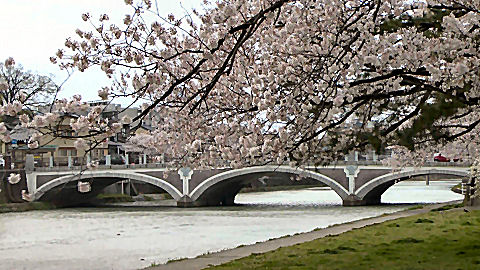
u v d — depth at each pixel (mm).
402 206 53219
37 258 27594
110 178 60156
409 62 10953
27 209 56938
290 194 85500
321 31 11930
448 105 11312
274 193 88750
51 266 25156
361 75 12383
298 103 12062
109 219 47188
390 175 52344
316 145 13328
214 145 13703
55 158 61531
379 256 15477
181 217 47812
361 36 10875
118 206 63469
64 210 57781
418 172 50625
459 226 22766
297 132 12172
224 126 13195
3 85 9734
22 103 9344
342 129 13656
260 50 12812
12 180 10336
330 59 11875
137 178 58812
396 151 24297
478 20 11000
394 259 14805
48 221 45938
